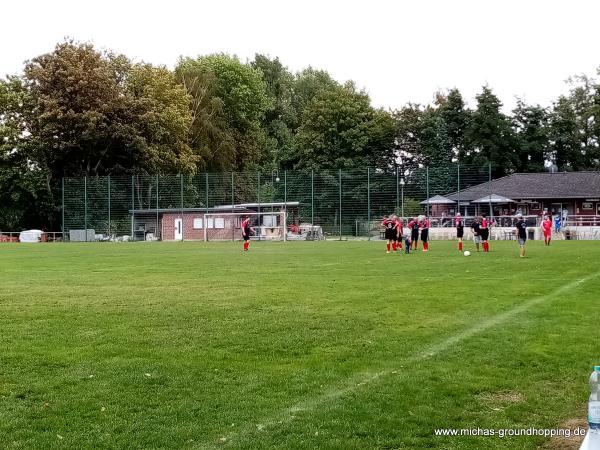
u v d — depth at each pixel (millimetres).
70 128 66500
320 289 16875
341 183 62531
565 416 6840
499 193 67000
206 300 14898
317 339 10508
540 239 52031
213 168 82250
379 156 89750
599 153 88812
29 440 6191
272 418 6758
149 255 33719
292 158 92312
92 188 65750
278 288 17172
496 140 82438
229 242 55688
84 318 12523
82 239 64625
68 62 66188
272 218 63812
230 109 92688
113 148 69875
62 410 7035
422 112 89625
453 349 9773
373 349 9805
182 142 75438
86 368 8711
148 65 75688
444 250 36156
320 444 6039
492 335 10734
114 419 6758
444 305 13898
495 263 25156
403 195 62031
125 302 14633
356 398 7395
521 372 8477
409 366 8805
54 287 17641
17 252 37781
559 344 10008
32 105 67938
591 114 68188
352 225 62250
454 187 66312
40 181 66875
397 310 13305
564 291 16016
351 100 88812
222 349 9852
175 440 6164
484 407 7137
